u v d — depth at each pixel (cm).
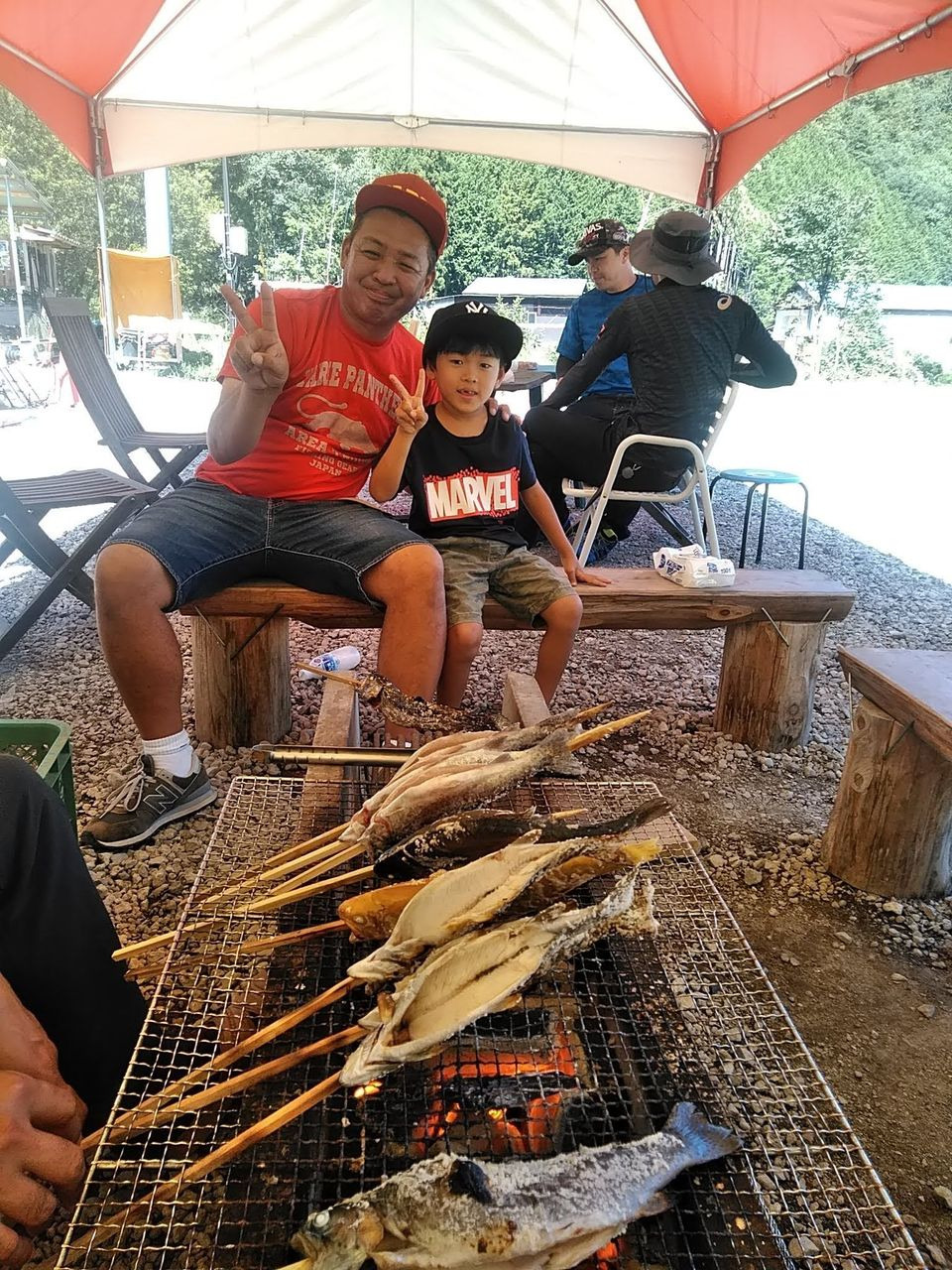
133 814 279
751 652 363
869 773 270
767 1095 152
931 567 670
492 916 131
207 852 183
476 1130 133
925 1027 223
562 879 140
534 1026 147
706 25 604
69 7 585
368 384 307
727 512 805
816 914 267
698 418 480
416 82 751
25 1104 116
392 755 200
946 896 279
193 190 2534
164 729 284
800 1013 226
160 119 756
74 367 586
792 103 638
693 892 180
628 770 350
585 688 429
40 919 152
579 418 514
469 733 185
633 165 796
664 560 375
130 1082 146
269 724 346
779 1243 117
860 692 283
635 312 468
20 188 1681
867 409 1838
